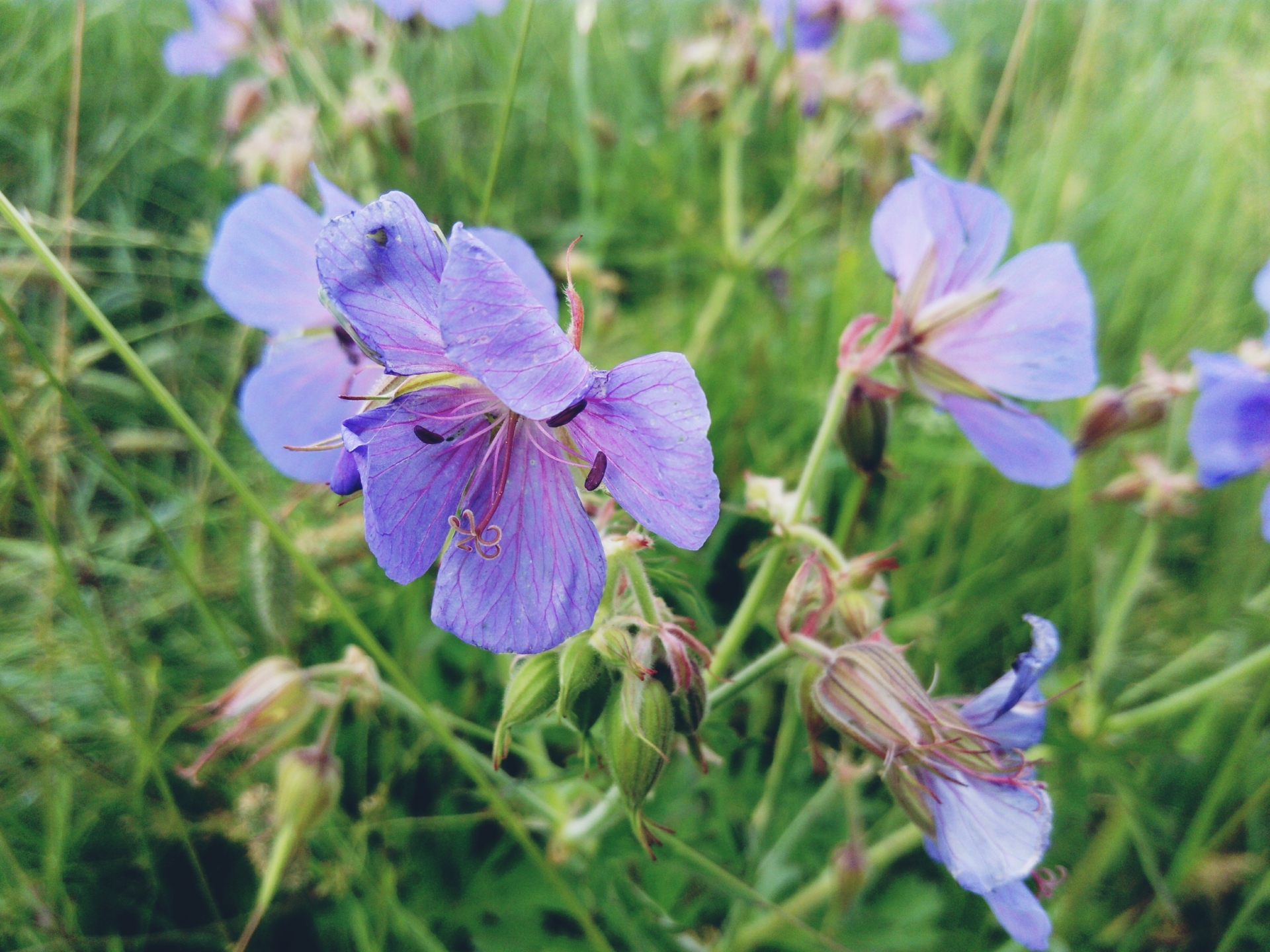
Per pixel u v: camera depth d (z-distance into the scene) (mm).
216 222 212
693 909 136
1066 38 297
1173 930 140
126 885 132
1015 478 110
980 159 177
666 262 236
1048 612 175
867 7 216
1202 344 204
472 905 134
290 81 183
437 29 184
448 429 76
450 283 66
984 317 103
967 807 88
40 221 136
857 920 138
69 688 135
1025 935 86
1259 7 267
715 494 67
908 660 161
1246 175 213
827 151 208
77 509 150
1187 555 188
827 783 139
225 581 152
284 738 108
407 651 146
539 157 259
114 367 177
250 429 103
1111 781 140
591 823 115
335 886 121
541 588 74
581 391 69
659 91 303
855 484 151
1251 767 155
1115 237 231
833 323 196
